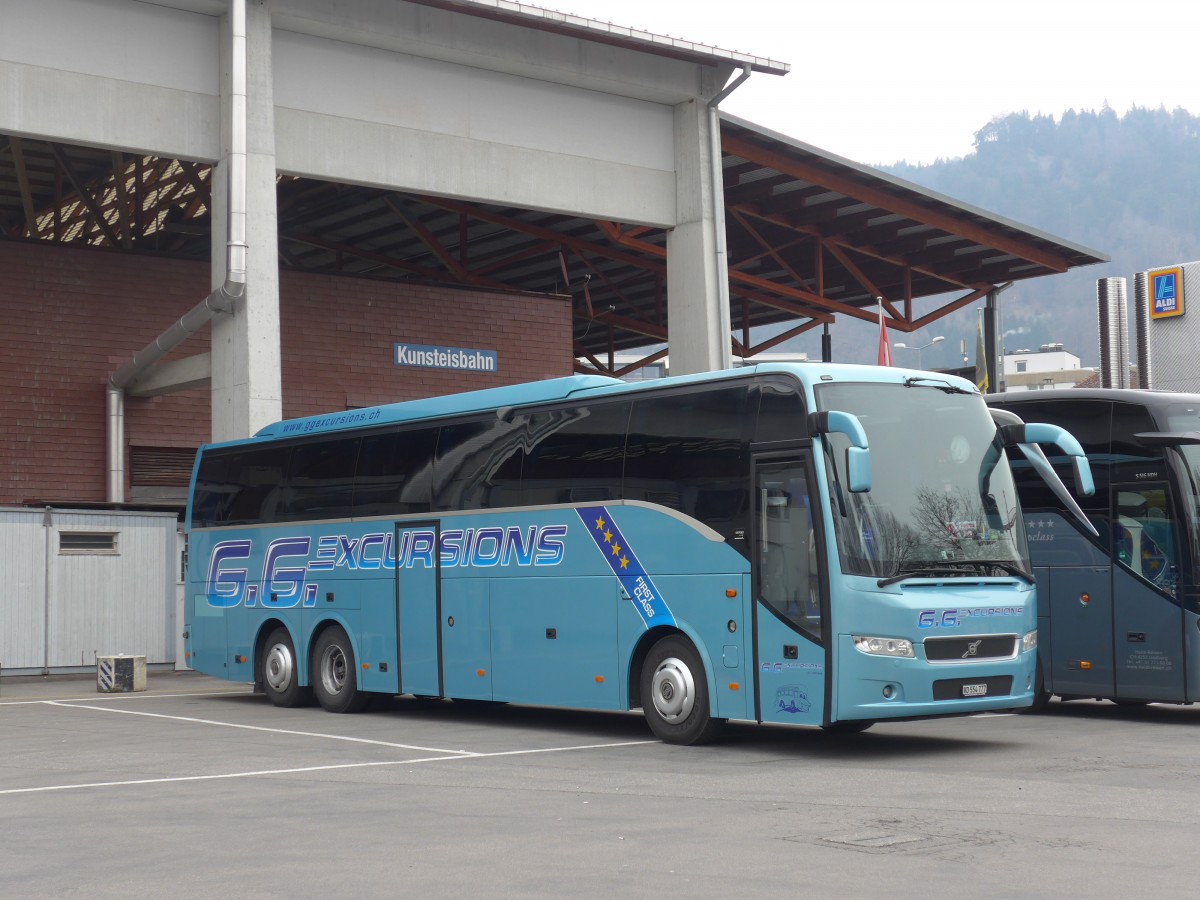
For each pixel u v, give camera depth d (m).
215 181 22.38
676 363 27.03
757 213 34.44
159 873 7.52
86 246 27.53
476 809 9.60
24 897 6.97
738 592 13.00
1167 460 15.67
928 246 37.09
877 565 12.18
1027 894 6.63
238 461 20.19
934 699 12.16
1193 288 28.16
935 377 13.27
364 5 23.33
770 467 12.84
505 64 24.75
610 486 14.43
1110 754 12.46
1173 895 6.59
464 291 31.89
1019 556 13.09
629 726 15.97
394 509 17.27
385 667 17.20
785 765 11.92
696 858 7.67
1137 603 15.82
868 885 6.88
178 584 26.73
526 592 15.30
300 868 7.58
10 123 20.73
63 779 11.60
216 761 12.67
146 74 21.81
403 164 24.03
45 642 25.22
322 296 30.12
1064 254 36.56
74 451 27.12
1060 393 16.70
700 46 25.98
